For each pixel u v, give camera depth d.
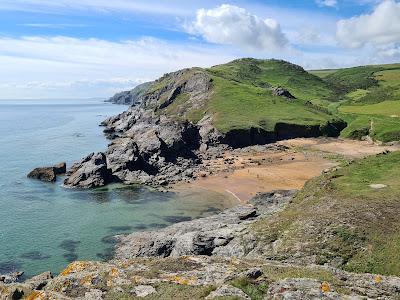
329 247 42.09
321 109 198.62
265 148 138.88
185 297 26.48
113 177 103.62
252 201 74.44
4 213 75.94
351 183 55.31
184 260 37.25
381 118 171.00
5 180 101.69
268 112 174.50
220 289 26.14
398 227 42.06
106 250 59.28
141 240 60.50
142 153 117.81
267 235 48.22
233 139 145.00
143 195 89.56
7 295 28.98
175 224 65.94
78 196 88.62
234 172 108.44
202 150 139.75
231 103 184.75
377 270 37.88
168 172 110.44
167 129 134.50
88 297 28.78
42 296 28.36
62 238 64.00
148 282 30.36
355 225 43.72
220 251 50.97
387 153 67.69
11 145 158.50
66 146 157.38
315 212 49.16
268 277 28.02
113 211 77.94
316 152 131.38
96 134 194.75
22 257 57.16
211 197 87.25
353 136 155.88
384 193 49.50
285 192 77.06
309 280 26.08
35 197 87.31
